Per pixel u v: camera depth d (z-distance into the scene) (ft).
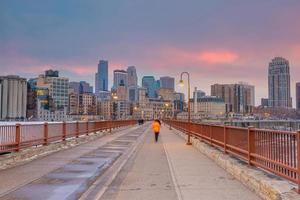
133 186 38.37
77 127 103.50
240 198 31.53
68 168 51.47
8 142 56.34
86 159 62.54
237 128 48.60
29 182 40.40
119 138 126.11
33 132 67.05
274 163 33.17
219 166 51.98
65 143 84.79
